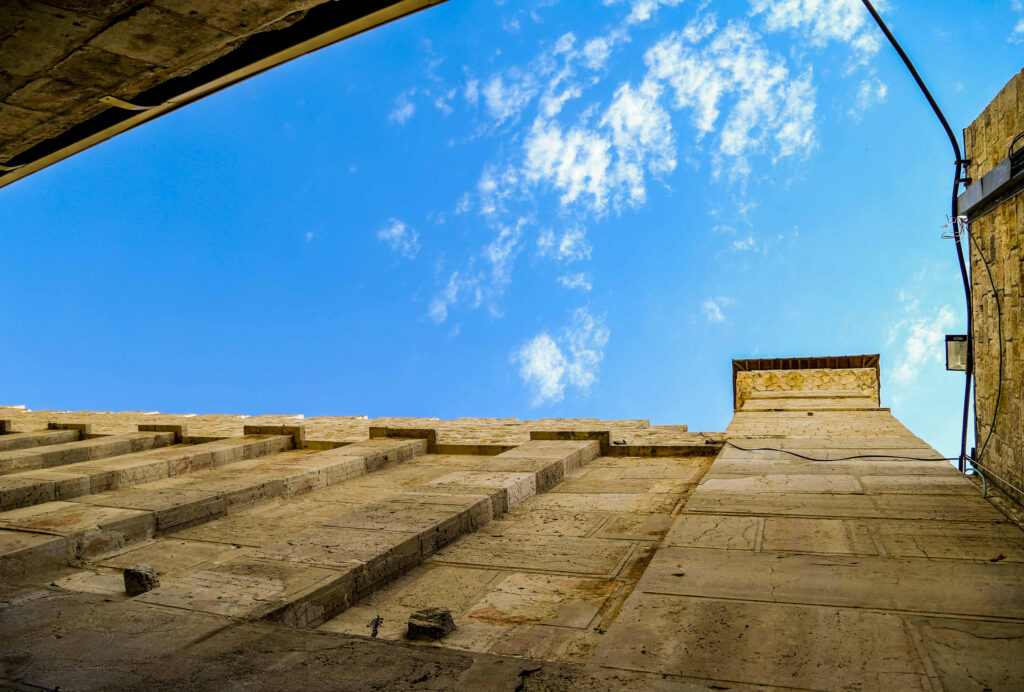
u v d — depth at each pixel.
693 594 4.57
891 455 8.77
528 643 4.50
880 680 3.38
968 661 3.53
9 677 3.56
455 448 12.25
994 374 7.14
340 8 5.07
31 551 6.23
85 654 3.79
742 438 10.91
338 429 15.97
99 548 6.86
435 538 6.36
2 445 13.24
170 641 3.94
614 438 12.14
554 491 8.73
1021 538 5.38
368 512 6.84
